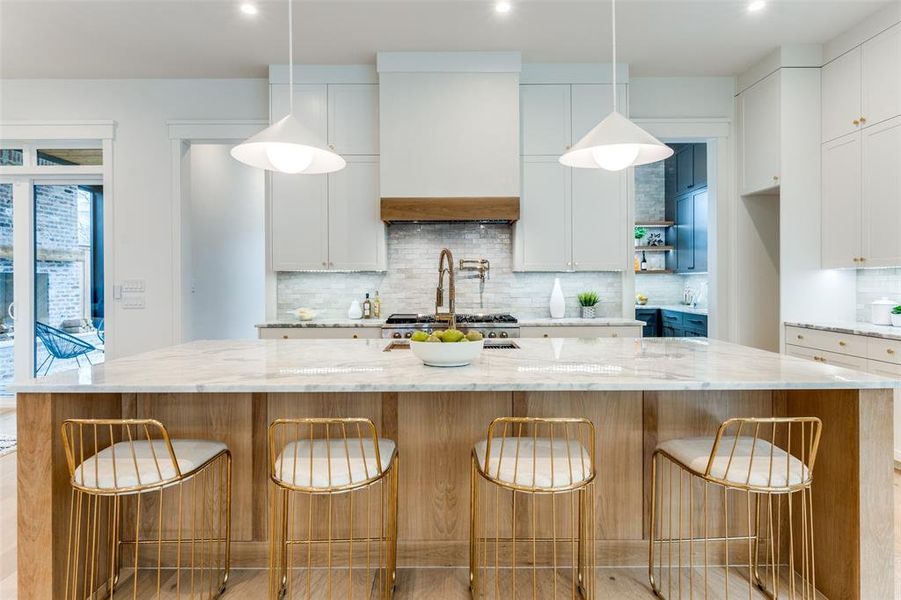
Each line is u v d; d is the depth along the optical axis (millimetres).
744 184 4281
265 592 1955
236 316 5520
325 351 2418
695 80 4383
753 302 4367
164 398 2105
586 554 1987
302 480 1613
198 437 2102
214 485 2111
